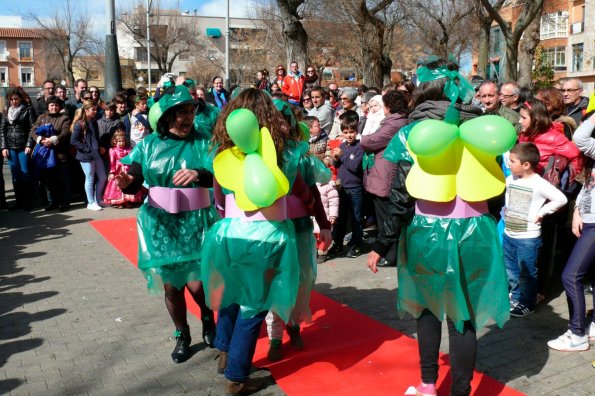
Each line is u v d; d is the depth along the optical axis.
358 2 19.39
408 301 3.28
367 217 7.54
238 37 54.53
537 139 4.92
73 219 8.88
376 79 20.19
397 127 5.98
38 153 9.26
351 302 5.20
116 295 5.42
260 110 3.32
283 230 3.34
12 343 4.34
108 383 3.71
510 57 15.78
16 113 9.41
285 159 3.37
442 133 2.89
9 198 11.03
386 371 3.81
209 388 3.63
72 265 6.45
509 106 5.75
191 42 55.22
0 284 5.79
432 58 3.37
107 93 11.83
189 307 5.02
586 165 3.96
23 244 7.44
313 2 28.08
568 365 3.87
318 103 8.92
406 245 3.24
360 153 6.55
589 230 3.95
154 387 3.66
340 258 6.70
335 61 45.31
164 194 3.77
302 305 3.88
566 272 4.05
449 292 3.06
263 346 4.24
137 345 4.29
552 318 4.71
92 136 9.46
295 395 3.52
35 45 68.56
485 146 2.90
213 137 3.46
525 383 3.63
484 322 3.13
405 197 3.13
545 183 4.57
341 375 3.76
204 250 3.45
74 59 59.94
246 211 3.33
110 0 11.58
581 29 45.41
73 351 4.19
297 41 15.11
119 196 9.65
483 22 23.55
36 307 5.11
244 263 3.30
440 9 29.45
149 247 3.77
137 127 9.58
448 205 3.07
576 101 6.10
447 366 3.86
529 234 4.64
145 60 68.12
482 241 3.06
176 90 3.69
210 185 3.80
